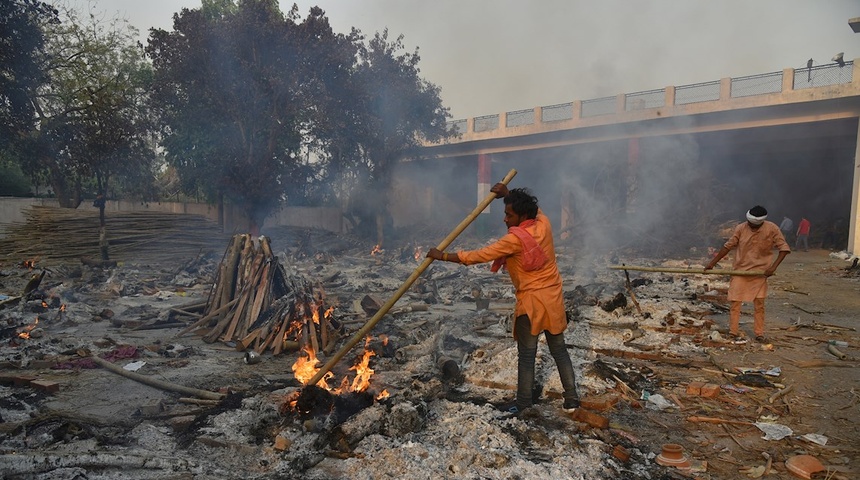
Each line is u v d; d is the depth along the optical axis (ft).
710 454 11.73
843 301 34.01
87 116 72.95
